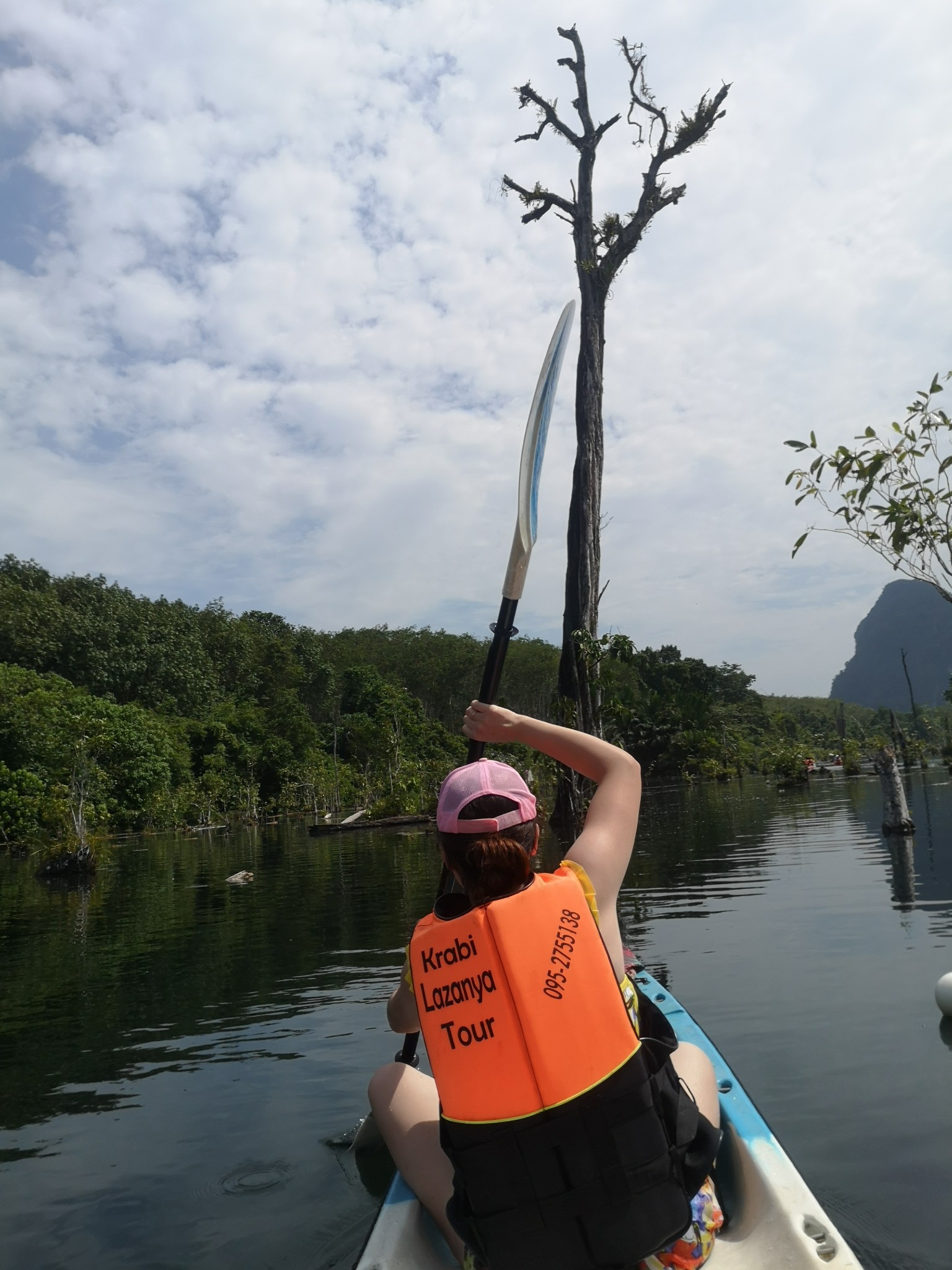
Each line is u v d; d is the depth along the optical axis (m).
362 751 49.47
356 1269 1.66
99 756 33.06
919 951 4.98
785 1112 2.91
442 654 92.81
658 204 12.09
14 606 60.78
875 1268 1.99
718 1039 3.68
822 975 4.59
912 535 4.61
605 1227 1.39
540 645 90.31
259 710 60.34
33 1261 2.35
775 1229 1.66
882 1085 3.07
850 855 9.97
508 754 19.02
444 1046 1.48
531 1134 1.40
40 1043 4.52
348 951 6.46
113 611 66.75
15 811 26.69
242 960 6.41
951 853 9.41
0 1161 3.03
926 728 82.88
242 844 21.89
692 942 5.69
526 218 12.65
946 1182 2.38
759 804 22.09
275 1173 2.78
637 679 70.56
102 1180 2.82
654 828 16.42
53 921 9.45
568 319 2.35
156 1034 4.52
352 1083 3.57
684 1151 1.49
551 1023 1.42
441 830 1.65
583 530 11.88
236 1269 2.22
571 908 1.50
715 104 11.91
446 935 1.50
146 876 14.48
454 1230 1.61
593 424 12.09
